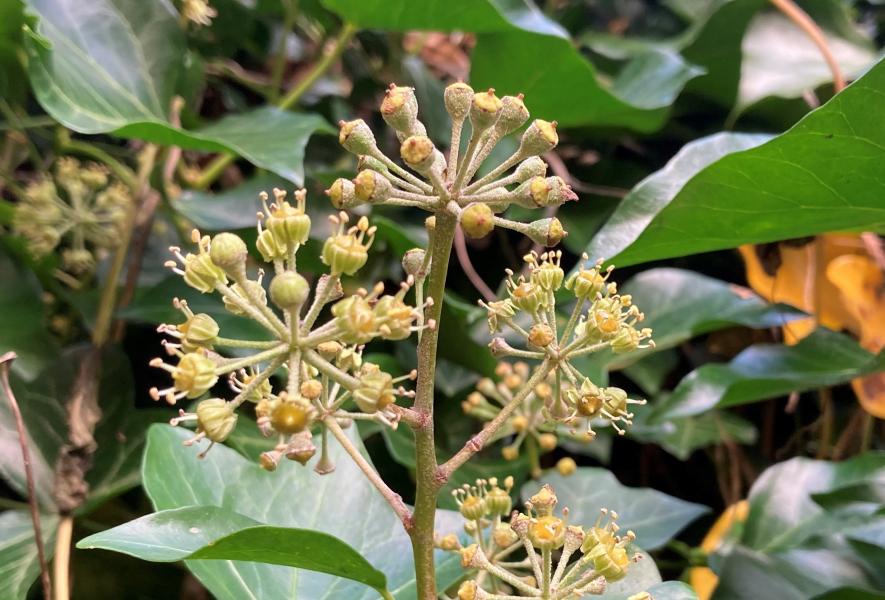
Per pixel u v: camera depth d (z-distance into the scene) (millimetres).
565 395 179
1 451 251
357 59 430
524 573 246
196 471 213
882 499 258
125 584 287
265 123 302
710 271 377
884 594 228
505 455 277
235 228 310
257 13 436
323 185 330
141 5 289
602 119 363
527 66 338
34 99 380
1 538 239
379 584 171
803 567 256
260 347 159
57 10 266
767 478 290
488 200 159
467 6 318
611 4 467
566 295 252
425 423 164
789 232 242
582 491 273
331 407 162
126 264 356
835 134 206
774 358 286
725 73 368
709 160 240
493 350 180
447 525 221
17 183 378
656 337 316
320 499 218
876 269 311
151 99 285
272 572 203
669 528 261
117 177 374
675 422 327
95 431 267
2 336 273
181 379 155
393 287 349
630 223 235
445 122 379
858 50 379
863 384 296
